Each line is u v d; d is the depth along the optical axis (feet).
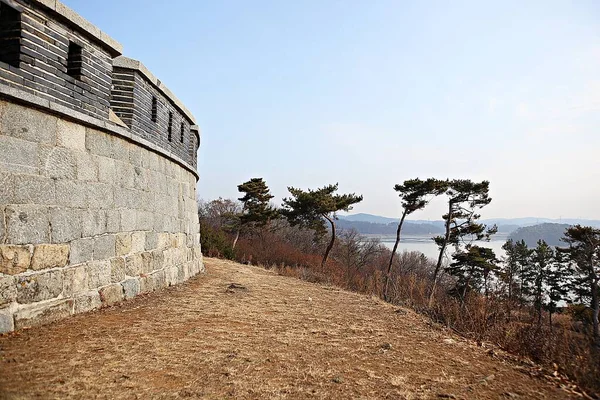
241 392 12.82
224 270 47.09
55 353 14.53
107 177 23.04
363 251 156.15
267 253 114.32
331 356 17.08
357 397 13.00
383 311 28.19
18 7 17.11
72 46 20.63
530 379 15.33
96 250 21.75
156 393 12.28
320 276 54.29
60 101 19.16
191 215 38.81
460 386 14.33
